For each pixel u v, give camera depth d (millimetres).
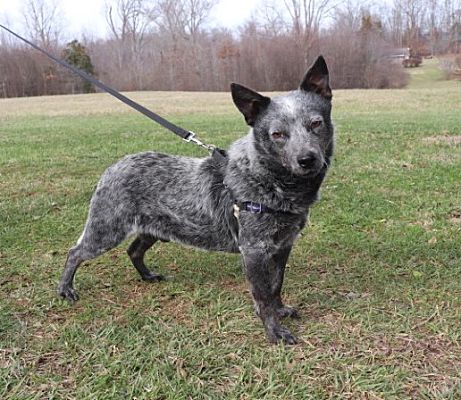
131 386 1056
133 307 1362
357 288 1422
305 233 1804
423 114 5832
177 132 1371
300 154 1074
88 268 1596
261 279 1207
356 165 2771
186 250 1716
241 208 1189
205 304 1375
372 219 1904
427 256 1569
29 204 2188
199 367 1112
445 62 17031
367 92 10055
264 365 1118
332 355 1139
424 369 1080
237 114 6477
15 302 1387
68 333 1233
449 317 1251
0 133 4887
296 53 15109
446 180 2363
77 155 3340
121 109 7867
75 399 1028
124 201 1325
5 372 1098
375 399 1008
